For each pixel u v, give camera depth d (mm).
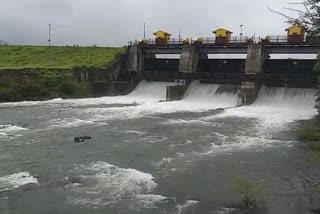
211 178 22141
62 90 61750
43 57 78125
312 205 18172
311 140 31672
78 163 24938
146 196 19203
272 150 28594
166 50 68062
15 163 24875
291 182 21594
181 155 27141
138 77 68812
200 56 64562
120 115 44656
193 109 49812
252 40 56344
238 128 37000
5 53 80938
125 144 30297
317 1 10500
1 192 19625
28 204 18141
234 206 18000
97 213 17172
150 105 53031
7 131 34938
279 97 52844
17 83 58188
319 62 37812
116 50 78250
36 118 42406
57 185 20656
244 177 22094
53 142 30844
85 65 68812
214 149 28875
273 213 17203
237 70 60844
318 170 23844
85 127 37125
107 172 23000
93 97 64562
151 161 25578
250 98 53500
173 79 64688
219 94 57875
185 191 20000
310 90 50719
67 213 17156
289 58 56781
